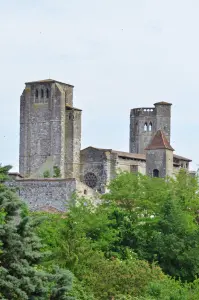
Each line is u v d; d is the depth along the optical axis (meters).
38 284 140.75
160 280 185.75
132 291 182.25
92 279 180.50
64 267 180.62
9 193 143.62
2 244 136.62
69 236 191.25
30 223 145.12
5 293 136.62
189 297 180.38
